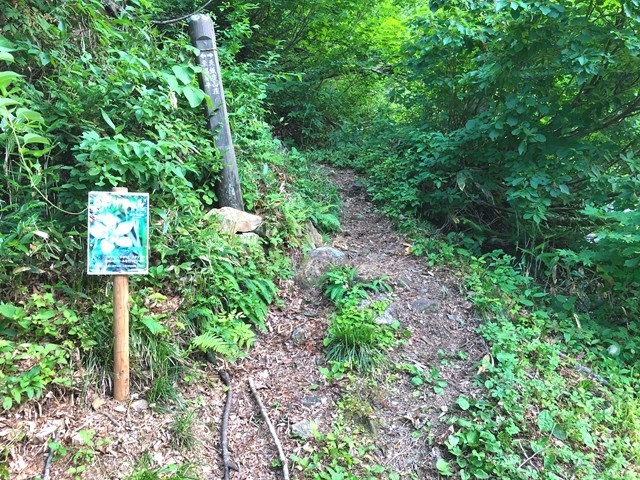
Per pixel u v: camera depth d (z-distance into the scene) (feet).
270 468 8.98
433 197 18.98
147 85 12.81
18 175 9.75
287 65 26.94
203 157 13.96
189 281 11.41
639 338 13.94
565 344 13.56
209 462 8.87
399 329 12.85
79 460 8.00
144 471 7.99
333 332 11.94
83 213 10.11
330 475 8.78
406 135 22.54
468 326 13.37
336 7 25.88
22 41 10.38
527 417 10.46
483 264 16.87
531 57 15.53
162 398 9.64
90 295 10.09
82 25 12.35
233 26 20.04
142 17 14.52
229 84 18.08
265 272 13.62
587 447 10.25
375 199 20.11
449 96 19.54
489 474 9.16
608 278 14.98
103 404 9.05
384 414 10.37
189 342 10.85
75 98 11.00
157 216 11.60
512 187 16.19
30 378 8.29
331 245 17.04
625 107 16.02
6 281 9.12
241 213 14.30
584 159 15.39
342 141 26.11
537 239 17.69
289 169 19.08
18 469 7.61
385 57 26.45
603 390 11.93
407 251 16.83
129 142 10.23
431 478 9.18
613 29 14.11
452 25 16.31
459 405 10.43
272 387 10.84
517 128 15.33
